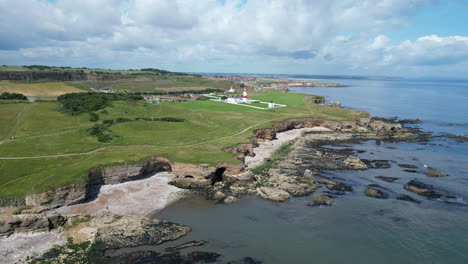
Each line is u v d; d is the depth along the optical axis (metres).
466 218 49.56
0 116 92.19
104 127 89.44
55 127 87.94
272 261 38.31
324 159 82.19
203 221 47.75
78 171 56.66
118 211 50.31
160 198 55.78
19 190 51.56
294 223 47.81
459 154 86.94
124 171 62.41
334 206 53.69
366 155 86.50
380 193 58.66
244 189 60.34
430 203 54.78
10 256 36.88
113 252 38.75
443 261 39.09
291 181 64.31
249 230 45.44
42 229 41.62
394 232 45.56
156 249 39.75
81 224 44.31
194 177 63.44
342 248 41.59
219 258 38.44
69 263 36.16
